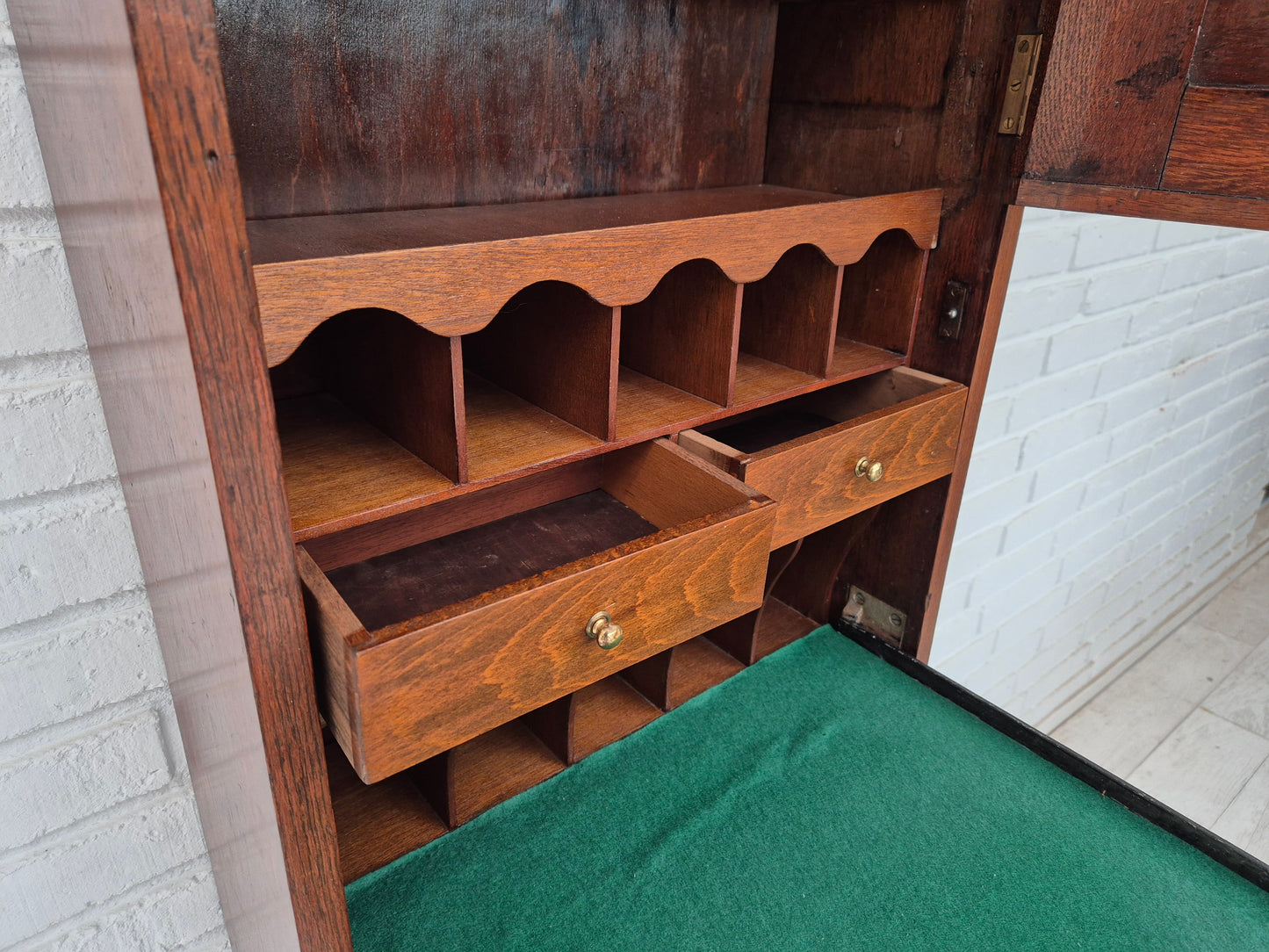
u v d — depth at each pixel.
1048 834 0.85
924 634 1.12
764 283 0.97
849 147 1.00
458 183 0.83
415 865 0.79
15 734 0.69
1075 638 1.96
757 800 0.88
